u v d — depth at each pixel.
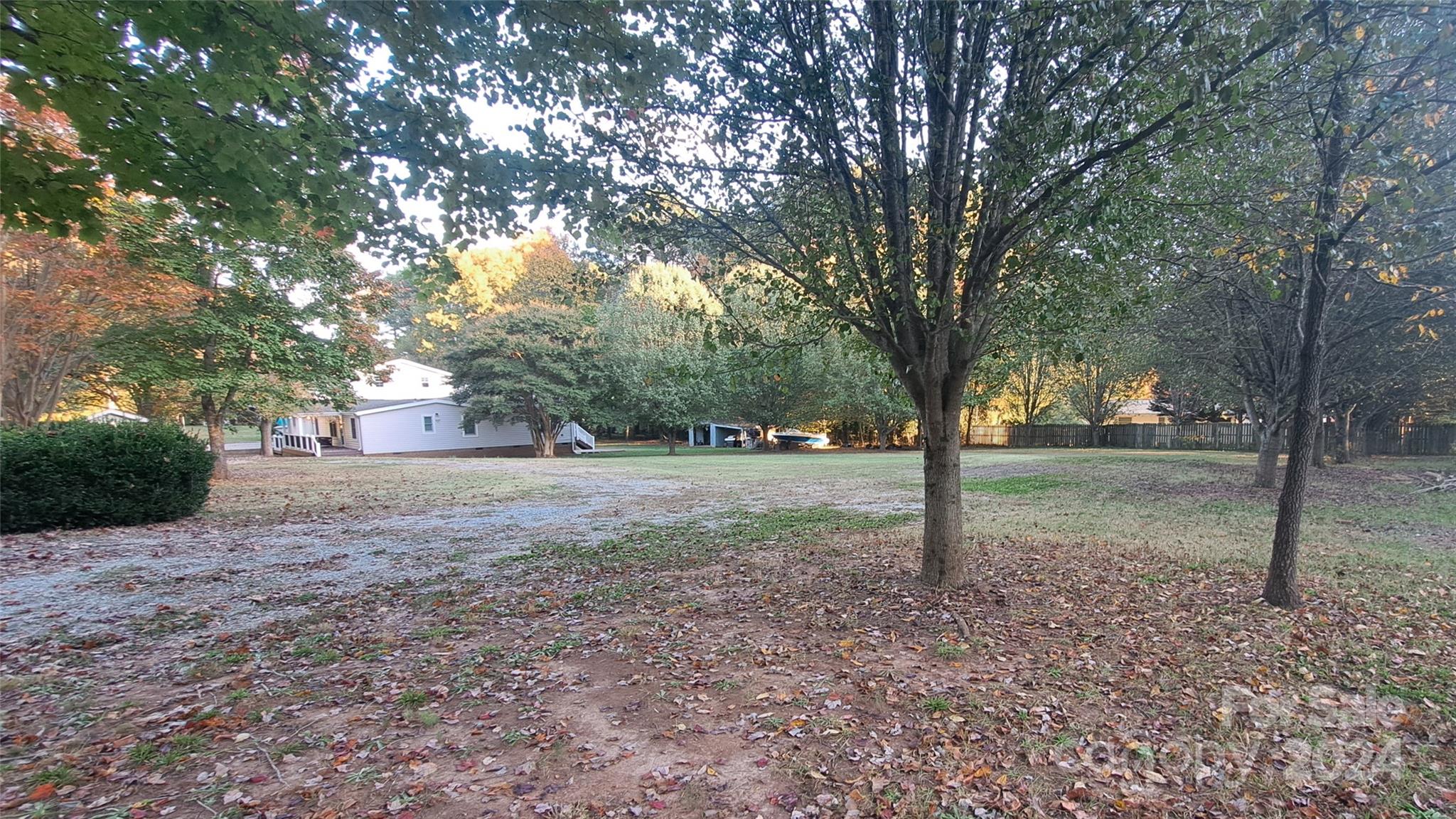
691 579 6.04
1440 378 13.59
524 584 5.95
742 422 33.53
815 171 5.03
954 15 4.36
